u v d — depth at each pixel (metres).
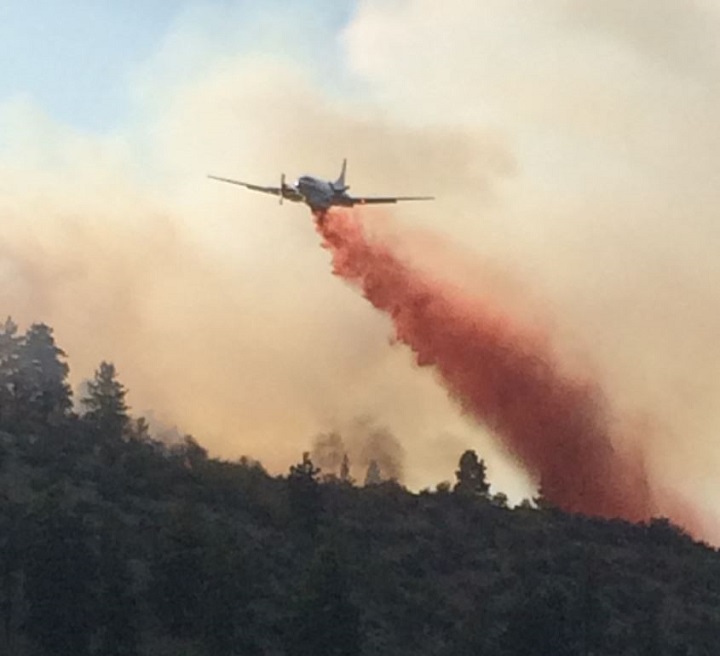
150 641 58.59
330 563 60.97
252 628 60.72
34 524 58.78
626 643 67.62
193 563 60.31
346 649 59.41
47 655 56.44
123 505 69.62
